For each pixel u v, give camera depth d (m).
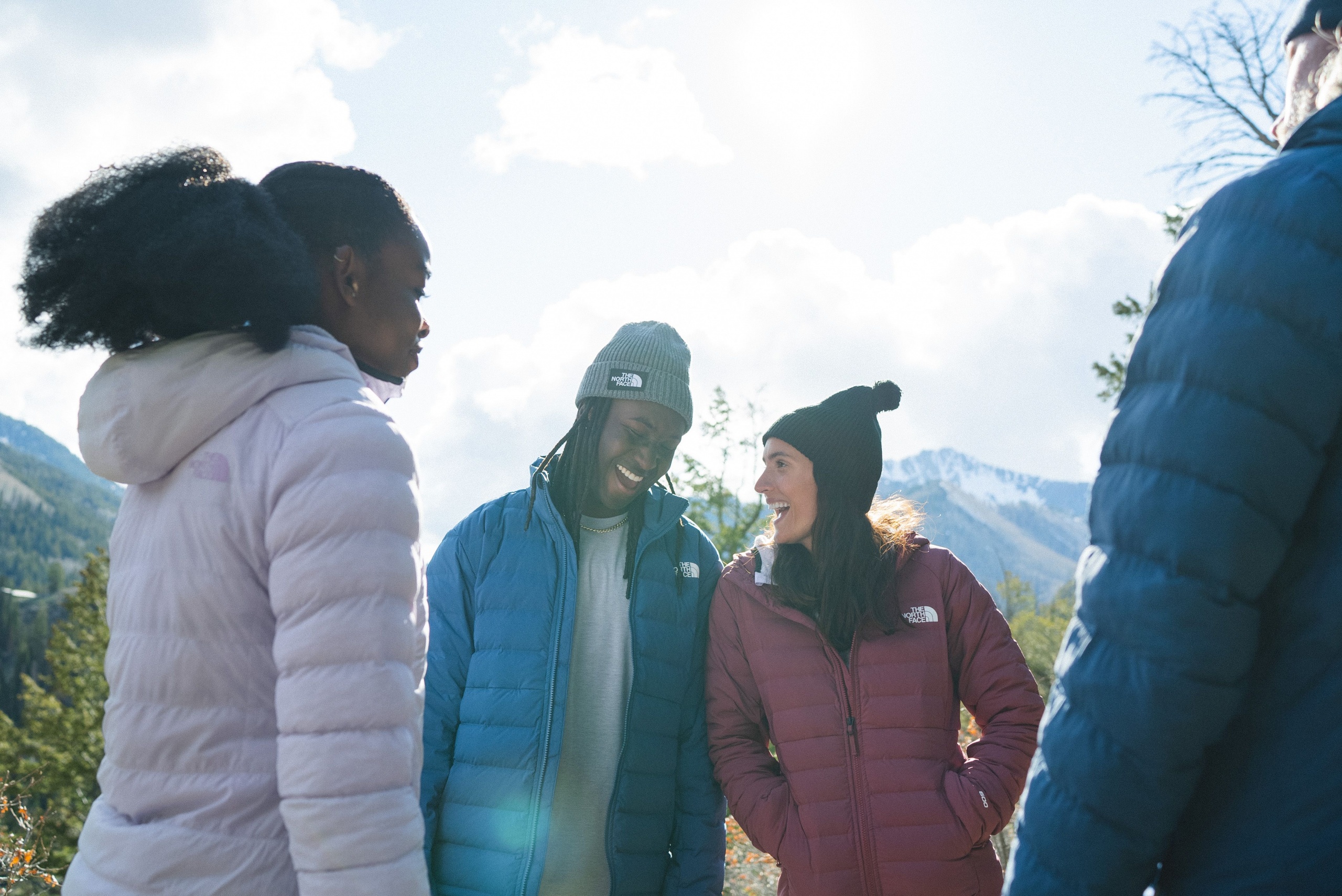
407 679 1.18
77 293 1.14
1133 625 0.96
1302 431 0.93
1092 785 0.97
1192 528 0.94
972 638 2.40
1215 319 0.98
